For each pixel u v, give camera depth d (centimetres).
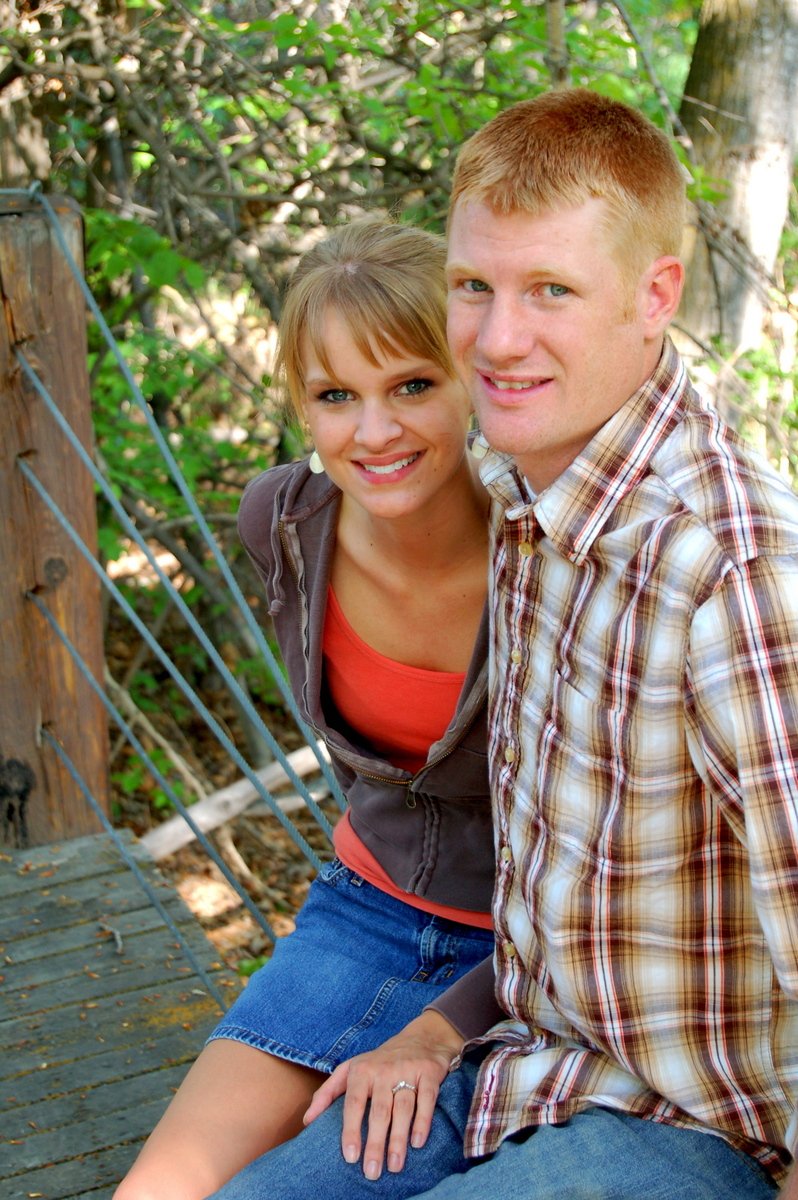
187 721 634
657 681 114
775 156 529
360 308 137
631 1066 121
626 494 118
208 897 508
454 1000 144
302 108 439
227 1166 142
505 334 115
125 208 496
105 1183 195
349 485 147
